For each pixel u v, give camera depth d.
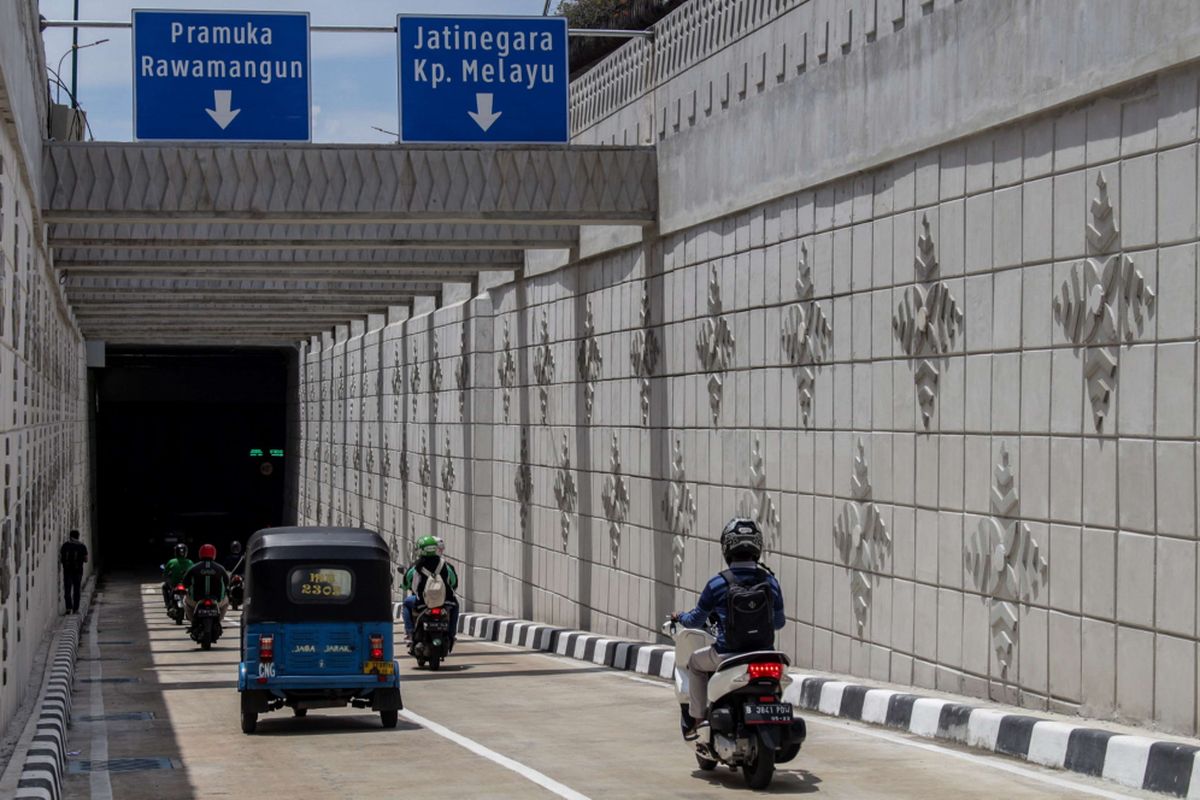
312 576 22.84
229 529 106.81
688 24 31.80
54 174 31.39
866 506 23.44
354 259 43.38
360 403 71.50
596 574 37.59
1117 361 16.97
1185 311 15.76
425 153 32.91
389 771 17.84
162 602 73.81
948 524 20.86
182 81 30.20
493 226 38.56
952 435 20.78
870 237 23.38
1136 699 16.52
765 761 15.29
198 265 42.62
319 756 19.48
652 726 21.91
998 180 19.67
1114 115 17.16
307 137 30.45
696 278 31.00
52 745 17.59
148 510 105.44
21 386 24.44
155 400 94.69
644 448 34.03
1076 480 17.77
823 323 25.02
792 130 26.23
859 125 23.67
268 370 96.50
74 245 37.06
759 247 27.78
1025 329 18.95
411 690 28.83
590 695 26.92
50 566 41.50
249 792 16.44
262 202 32.28
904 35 22.22
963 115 20.42
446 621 33.41
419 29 31.39
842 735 19.44
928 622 21.44
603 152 33.41
